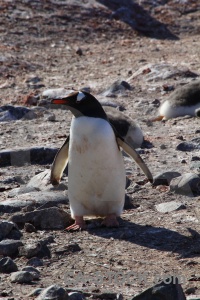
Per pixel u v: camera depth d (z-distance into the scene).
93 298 17.55
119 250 21.09
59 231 22.89
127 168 30.03
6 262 19.48
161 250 21.09
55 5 66.94
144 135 36.03
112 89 45.75
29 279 18.64
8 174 29.66
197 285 18.41
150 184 27.72
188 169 29.61
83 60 56.12
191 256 20.61
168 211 24.59
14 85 48.19
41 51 57.72
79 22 65.00
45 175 27.88
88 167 22.23
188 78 47.91
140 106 42.53
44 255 20.62
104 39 63.00
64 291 16.94
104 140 21.83
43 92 45.03
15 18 63.16
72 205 23.25
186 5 71.94
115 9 68.69
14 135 36.28
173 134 36.06
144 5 70.75
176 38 65.19
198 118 39.22
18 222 23.22
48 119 39.47
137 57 57.12
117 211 23.33
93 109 22.06
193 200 25.80
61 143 34.22
